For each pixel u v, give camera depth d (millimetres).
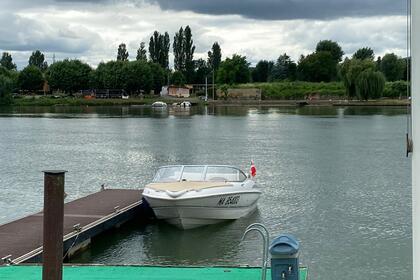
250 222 21203
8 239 15820
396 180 31156
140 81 151375
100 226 18406
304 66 166125
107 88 152000
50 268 7949
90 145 51531
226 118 93938
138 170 35812
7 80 130250
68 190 28875
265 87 151875
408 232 19766
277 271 8438
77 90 152250
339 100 138000
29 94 152750
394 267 16078
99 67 153875
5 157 43000
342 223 21062
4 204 25109
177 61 184750
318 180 31156
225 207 20719
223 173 21656
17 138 58969
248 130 68000
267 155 43125
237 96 151625
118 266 11266
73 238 16609
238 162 39156
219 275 10602
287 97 149250
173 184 20734
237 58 163375
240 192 21125
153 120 88500
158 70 158625
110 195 23438
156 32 186125
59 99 138000
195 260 16906
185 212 19844
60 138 58688
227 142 53531
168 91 164875
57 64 151250
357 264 16359
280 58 186375
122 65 152125
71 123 81375
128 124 79188
